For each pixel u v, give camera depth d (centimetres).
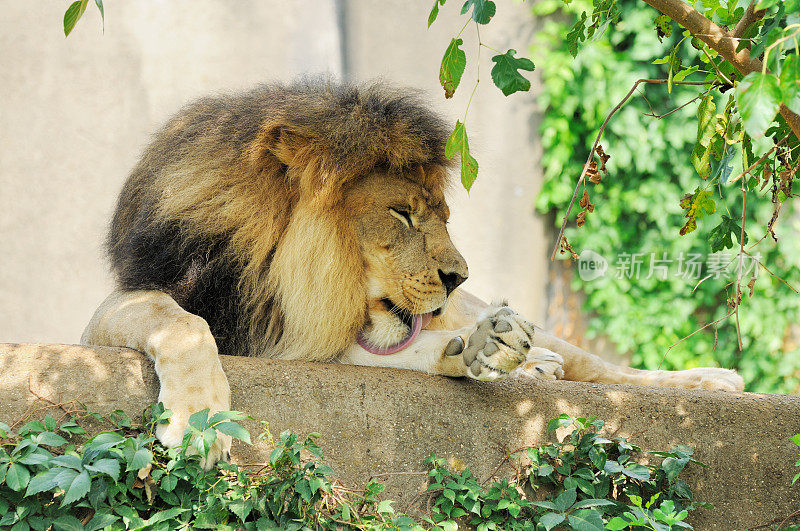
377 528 607
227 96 830
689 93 1939
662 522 640
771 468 713
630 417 712
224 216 741
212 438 552
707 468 709
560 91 1945
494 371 669
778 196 688
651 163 1941
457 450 681
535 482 685
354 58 1975
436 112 828
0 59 1842
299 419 651
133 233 770
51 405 591
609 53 1962
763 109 421
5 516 547
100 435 561
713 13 650
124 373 616
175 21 1903
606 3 709
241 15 1933
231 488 578
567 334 2022
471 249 1992
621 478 688
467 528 673
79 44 1866
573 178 1986
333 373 679
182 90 1895
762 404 729
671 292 1981
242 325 761
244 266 758
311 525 591
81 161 1853
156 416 582
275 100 771
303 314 731
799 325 1938
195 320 645
